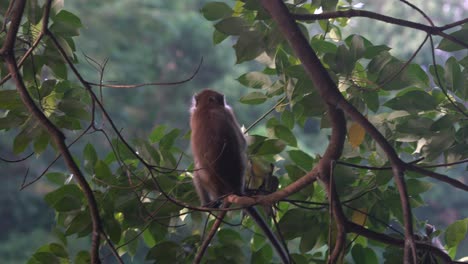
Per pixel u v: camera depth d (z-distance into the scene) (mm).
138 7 27531
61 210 8984
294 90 9047
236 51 9164
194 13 28375
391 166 8266
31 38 9430
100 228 8023
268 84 9680
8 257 23250
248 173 10008
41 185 24219
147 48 27141
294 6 9492
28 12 9086
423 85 9125
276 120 9922
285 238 9117
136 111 26234
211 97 10797
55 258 9109
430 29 8516
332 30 10547
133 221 9320
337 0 9383
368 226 9680
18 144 8961
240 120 26141
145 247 21531
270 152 9469
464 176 26656
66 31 9367
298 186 8289
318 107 8891
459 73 8812
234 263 9266
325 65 9742
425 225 9602
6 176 23969
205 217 10148
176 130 9633
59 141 7965
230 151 10008
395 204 9297
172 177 9547
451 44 8852
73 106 9078
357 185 9531
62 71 9469
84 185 8000
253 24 9242
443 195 26703
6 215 23688
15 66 8039
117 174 9422
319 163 8266
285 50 9859
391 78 8953
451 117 8695
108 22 26625
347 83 9203
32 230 23922
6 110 9781
